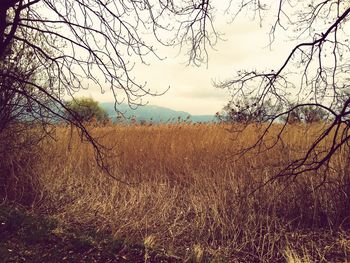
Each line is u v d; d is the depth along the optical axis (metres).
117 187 6.87
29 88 5.93
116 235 4.98
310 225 5.40
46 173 6.95
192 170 7.54
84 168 7.98
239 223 5.30
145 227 5.33
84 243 4.67
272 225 5.33
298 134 6.54
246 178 6.34
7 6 3.67
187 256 4.50
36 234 4.86
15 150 6.35
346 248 4.63
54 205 6.14
